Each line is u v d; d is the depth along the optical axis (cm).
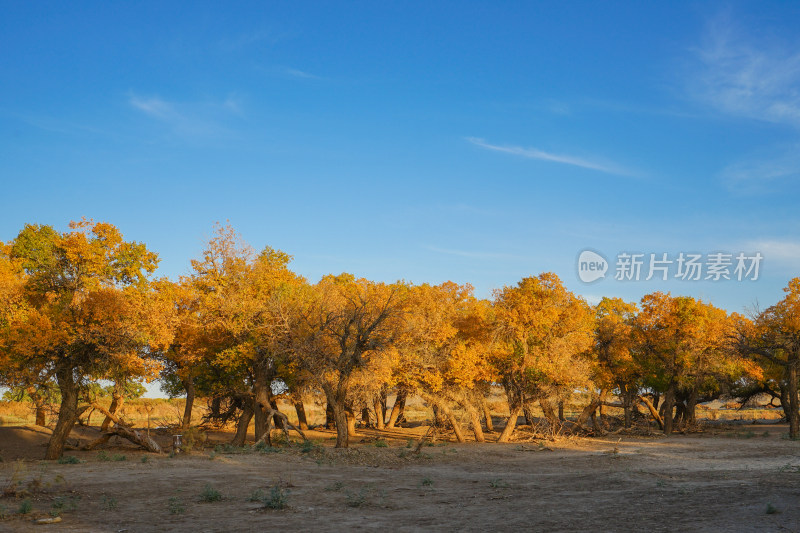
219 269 4056
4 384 3077
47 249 3350
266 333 3744
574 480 2314
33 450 3588
